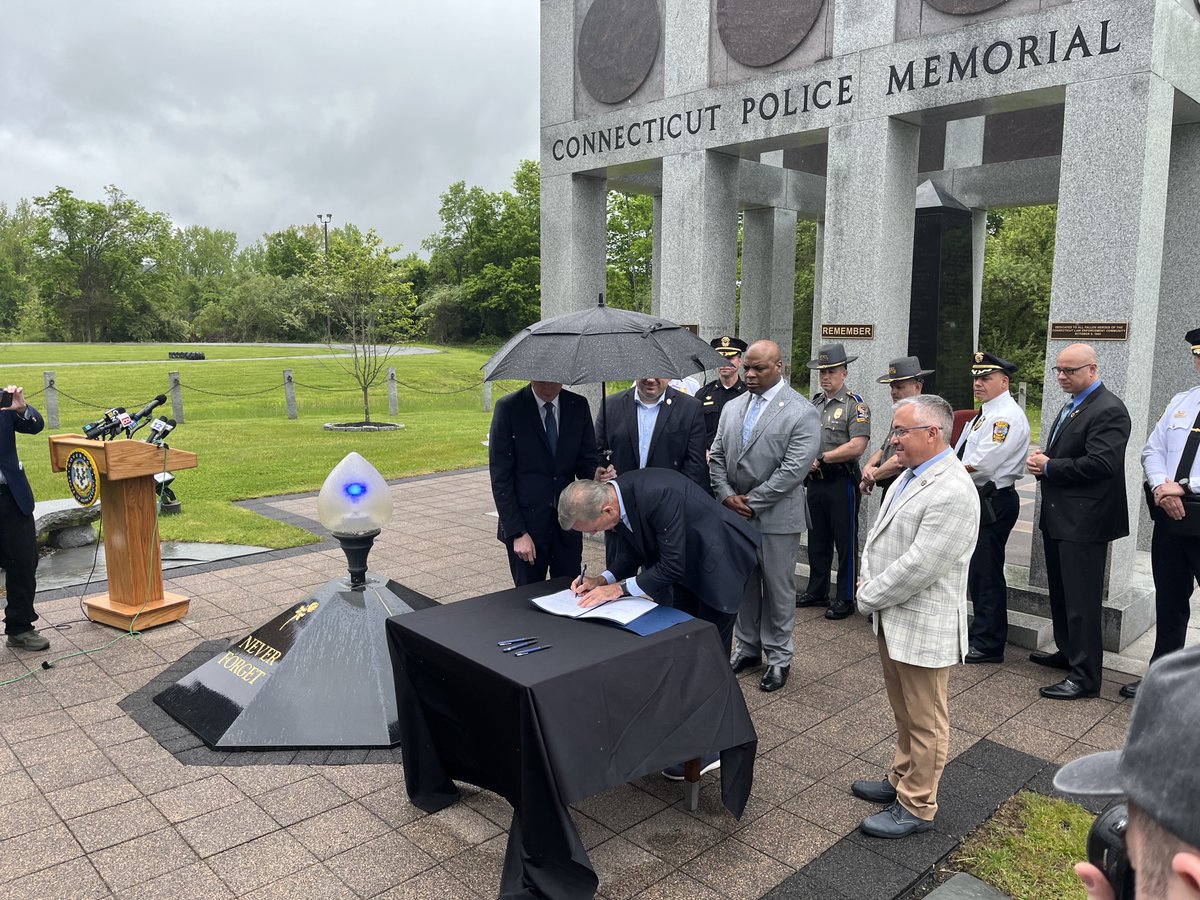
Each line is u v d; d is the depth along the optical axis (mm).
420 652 3178
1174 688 701
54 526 7523
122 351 38750
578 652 2951
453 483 10805
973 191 9359
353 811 3412
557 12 7617
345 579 4520
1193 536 4164
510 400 4586
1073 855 3117
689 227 6852
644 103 7055
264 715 3951
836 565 6297
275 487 10234
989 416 4875
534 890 2723
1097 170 4824
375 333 18781
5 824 3316
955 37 5273
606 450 4793
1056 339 5059
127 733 4059
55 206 57281
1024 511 8969
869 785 3510
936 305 8297
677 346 3861
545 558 4707
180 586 6379
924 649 3066
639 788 3609
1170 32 4754
